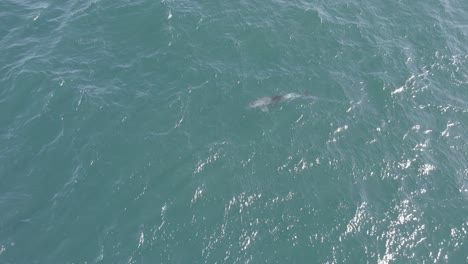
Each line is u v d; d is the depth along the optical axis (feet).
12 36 147.95
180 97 130.52
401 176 117.70
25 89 130.00
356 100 135.23
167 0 160.04
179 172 114.01
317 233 104.22
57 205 106.32
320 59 146.30
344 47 150.71
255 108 129.90
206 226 103.96
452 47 154.40
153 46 145.07
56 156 115.55
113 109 126.52
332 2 168.86
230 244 101.14
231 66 141.18
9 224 102.47
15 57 140.05
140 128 122.83
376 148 123.44
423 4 172.35
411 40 156.04
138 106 127.75
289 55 146.51
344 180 115.65
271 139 123.34
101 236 101.19
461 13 170.91
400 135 127.03
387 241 103.76
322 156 120.26
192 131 123.34
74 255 98.07
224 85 135.13
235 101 131.44
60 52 142.20
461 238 105.50
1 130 120.37
